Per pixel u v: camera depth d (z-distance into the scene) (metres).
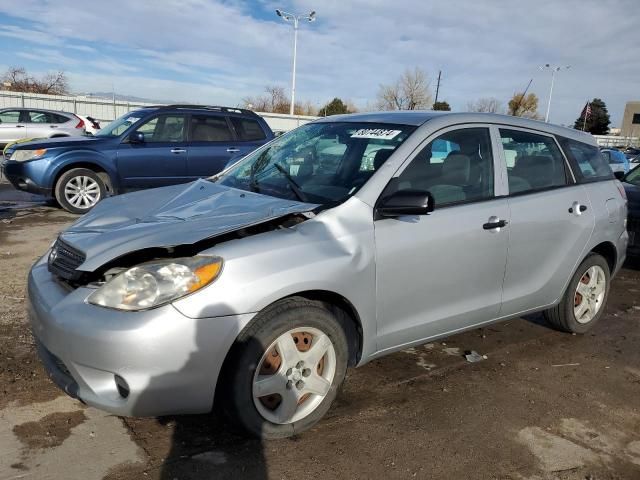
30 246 6.74
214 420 3.18
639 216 6.81
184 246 2.74
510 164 3.98
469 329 3.84
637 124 82.75
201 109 9.92
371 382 3.76
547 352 4.43
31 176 8.96
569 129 4.67
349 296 3.04
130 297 2.59
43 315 2.75
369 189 3.25
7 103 28.30
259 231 2.93
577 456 3.06
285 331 2.85
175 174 9.58
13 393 3.35
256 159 4.21
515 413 3.47
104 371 2.58
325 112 46.84
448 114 3.83
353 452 2.96
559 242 4.22
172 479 2.68
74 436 2.96
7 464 2.71
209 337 2.62
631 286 6.49
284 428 2.98
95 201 9.24
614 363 4.30
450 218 3.49
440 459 2.95
